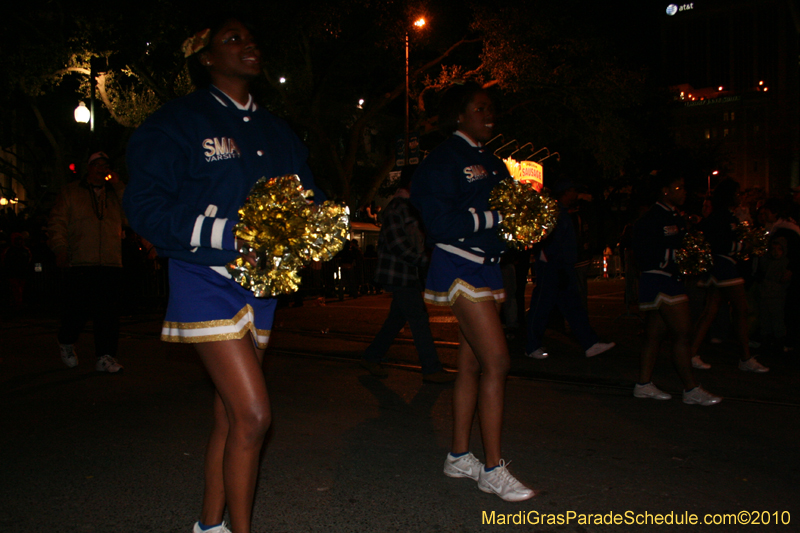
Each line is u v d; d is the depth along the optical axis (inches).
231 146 94.7
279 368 254.4
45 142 1205.7
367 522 115.1
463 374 135.4
